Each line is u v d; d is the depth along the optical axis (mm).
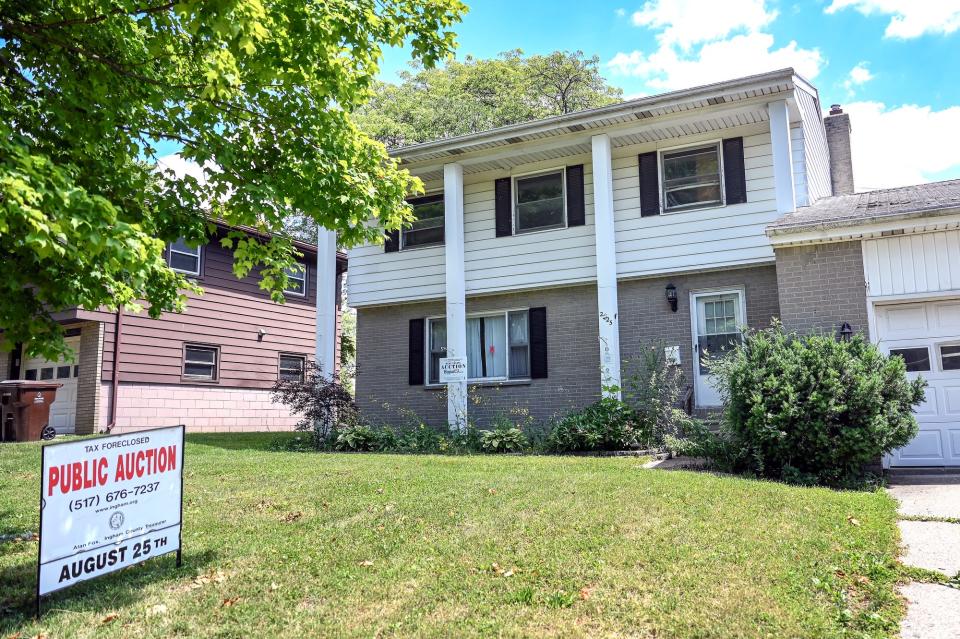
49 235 3629
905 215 9125
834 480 8219
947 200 9430
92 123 5234
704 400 12211
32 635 3779
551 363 13633
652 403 11141
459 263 14023
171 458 4898
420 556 4945
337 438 12891
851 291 9570
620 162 13375
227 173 5820
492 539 5270
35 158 3545
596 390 13211
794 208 11352
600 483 7277
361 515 6188
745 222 12203
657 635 3588
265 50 5258
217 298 18641
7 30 5043
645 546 4980
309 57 5441
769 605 3910
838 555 4879
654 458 10039
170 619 3977
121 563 4469
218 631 3777
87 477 4320
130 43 5449
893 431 8008
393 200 6555
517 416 13664
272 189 5594
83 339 16172
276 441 13883
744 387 8656
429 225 15203
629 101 12047
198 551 5227
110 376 16062
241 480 7930
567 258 13586
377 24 5605
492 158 13875
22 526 6059
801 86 11641
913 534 5746
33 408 14273
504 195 14375
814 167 13352
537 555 4855
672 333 12602
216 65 5172
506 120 31609
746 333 10070
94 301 5258
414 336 15062
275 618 3939
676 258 12602
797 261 9883
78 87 5262
